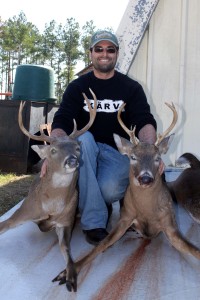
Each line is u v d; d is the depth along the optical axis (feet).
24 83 37.60
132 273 11.47
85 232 14.02
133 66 25.72
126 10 23.72
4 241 13.75
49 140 12.89
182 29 25.22
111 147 15.02
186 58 25.49
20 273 11.31
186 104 25.72
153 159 12.17
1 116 32.63
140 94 15.35
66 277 10.78
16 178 30.22
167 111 25.89
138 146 12.45
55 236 14.33
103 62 14.90
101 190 14.49
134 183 12.32
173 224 12.74
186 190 17.62
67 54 203.00
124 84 15.35
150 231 13.29
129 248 13.44
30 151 33.24
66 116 15.01
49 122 36.63
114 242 12.67
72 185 12.92
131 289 10.52
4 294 10.14
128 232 15.01
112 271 11.60
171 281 10.98
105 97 15.20
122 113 15.31
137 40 23.77
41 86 37.68
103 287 10.62
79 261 11.50
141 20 23.59
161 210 12.68
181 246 12.35
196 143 25.76
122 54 23.88
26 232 14.67
